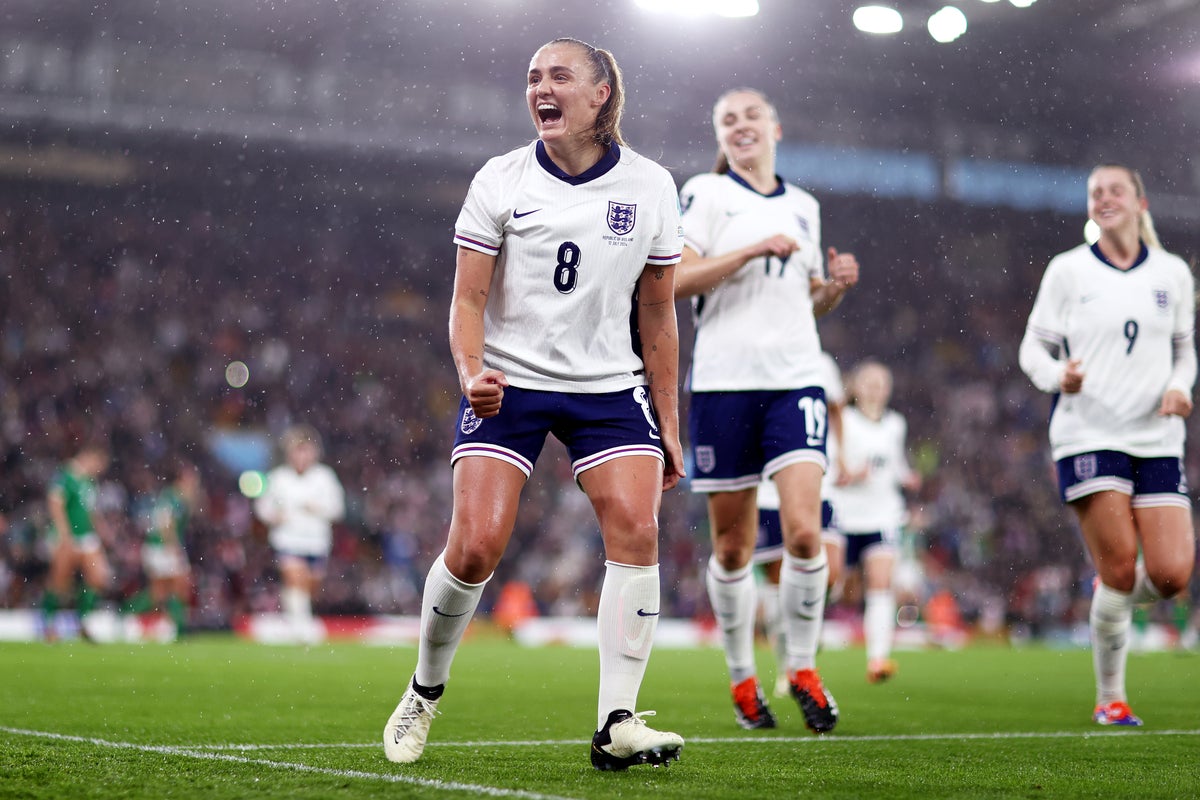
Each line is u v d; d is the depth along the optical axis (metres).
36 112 24.19
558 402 3.46
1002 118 25.20
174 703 5.72
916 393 30.91
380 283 31.83
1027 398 31.22
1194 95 23.27
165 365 28.59
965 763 3.84
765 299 5.35
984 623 24.25
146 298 29.34
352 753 3.80
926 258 31.38
